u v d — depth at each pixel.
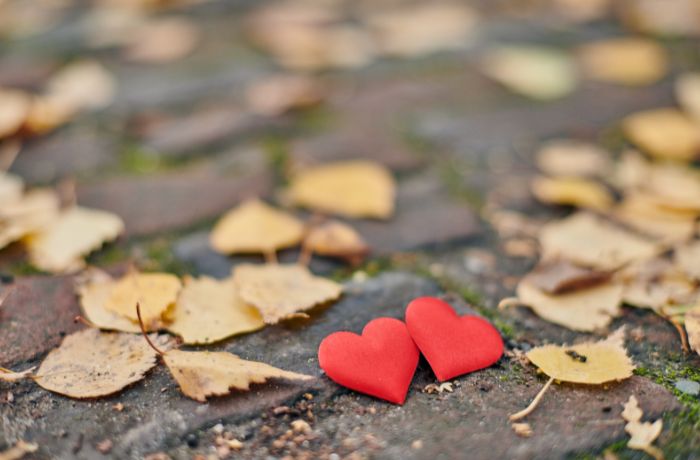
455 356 0.55
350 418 0.54
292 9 1.05
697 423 0.53
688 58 0.87
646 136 0.72
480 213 0.66
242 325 0.57
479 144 0.72
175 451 0.52
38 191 0.67
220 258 0.62
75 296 0.59
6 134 0.70
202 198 0.66
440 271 0.61
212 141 0.72
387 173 0.69
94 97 0.77
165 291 0.58
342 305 0.59
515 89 0.79
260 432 0.53
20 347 0.56
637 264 0.61
